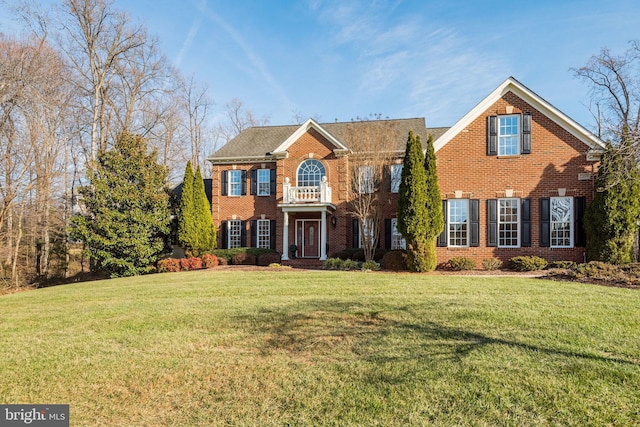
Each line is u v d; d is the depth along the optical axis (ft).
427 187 57.62
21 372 19.99
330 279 47.32
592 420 13.64
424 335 23.22
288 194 79.41
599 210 54.03
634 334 22.11
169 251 78.38
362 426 13.97
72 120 99.40
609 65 86.94
